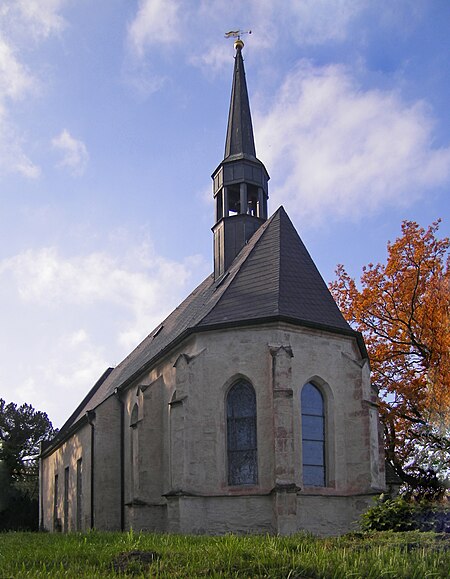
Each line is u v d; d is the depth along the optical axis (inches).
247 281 1061.1
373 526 597.3
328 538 570.6
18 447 2807.6
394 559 432.8
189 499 929.5
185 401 962.1
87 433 1395.2
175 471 944.9
